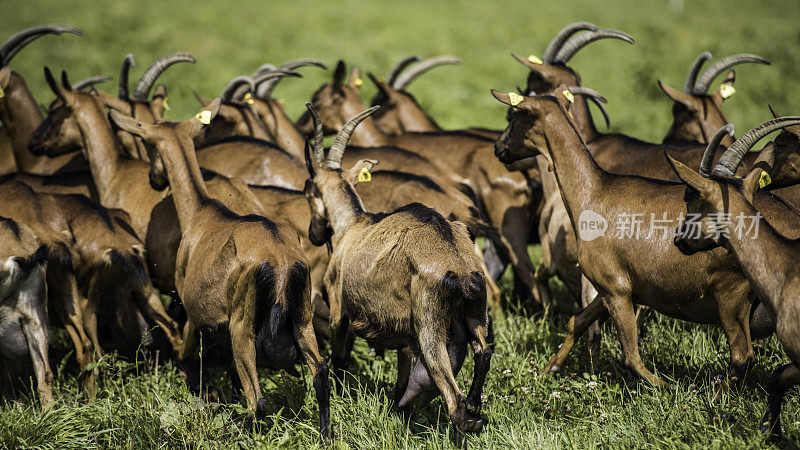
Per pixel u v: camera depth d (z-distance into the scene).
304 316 20.00
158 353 24.48
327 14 119.12
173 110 63.69
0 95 29.84
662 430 18.77
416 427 20.86
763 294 17.52
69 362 26.23
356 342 26.97
